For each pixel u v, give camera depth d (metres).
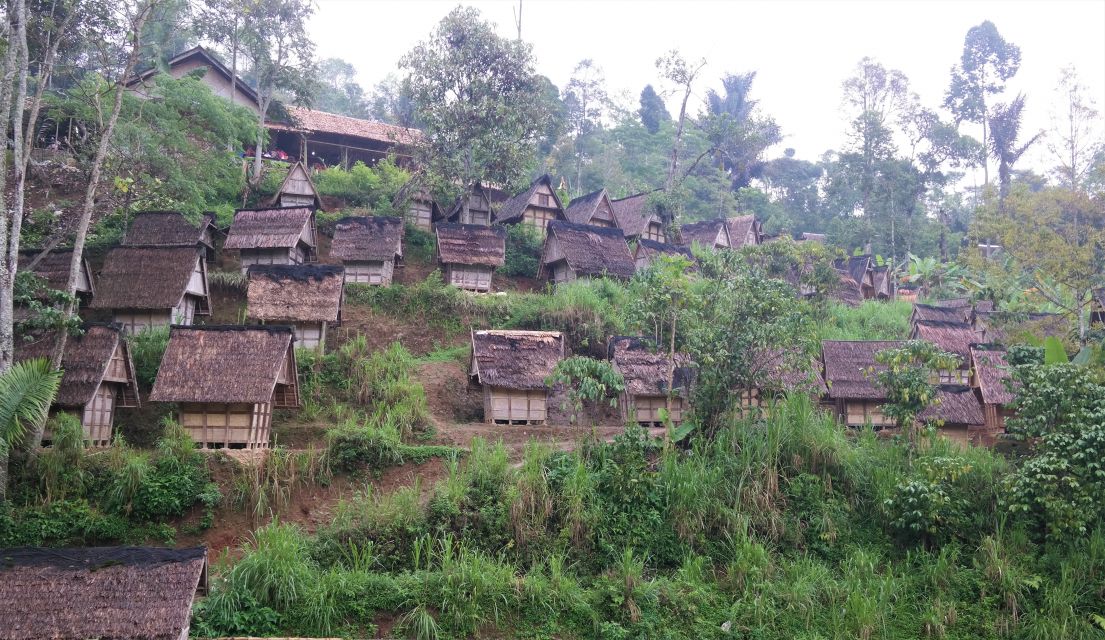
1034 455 21.16
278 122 46.12
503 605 16.02
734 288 21.91
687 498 18.75
